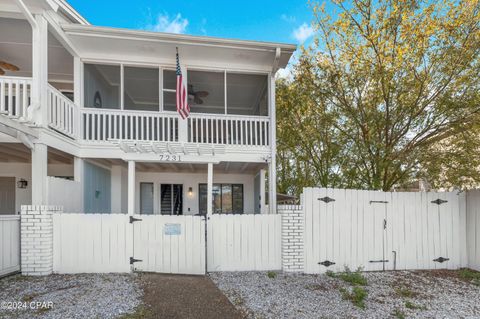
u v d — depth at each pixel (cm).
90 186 844
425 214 696
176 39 760
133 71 858
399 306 461
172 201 1098
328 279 594
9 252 565
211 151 778
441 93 732
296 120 1035
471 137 707
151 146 736
